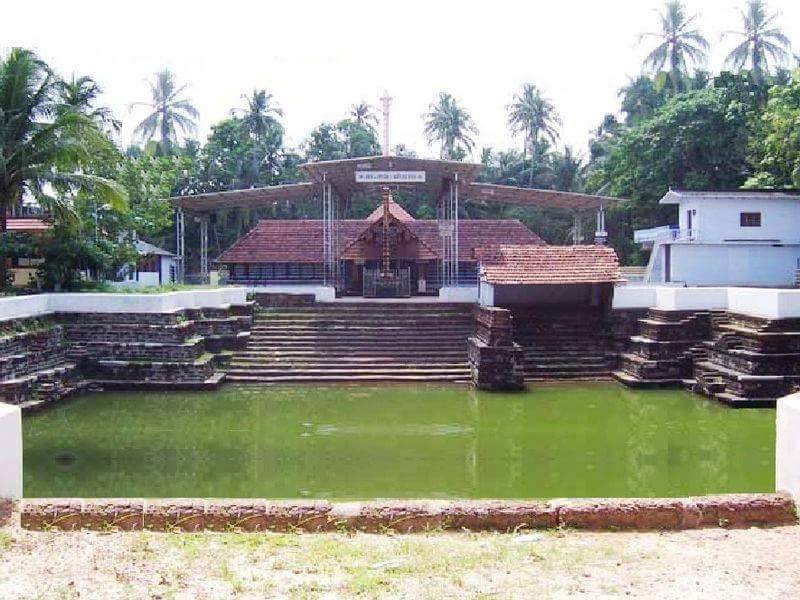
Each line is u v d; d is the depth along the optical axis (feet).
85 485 34.50
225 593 16.44
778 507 21.68
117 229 86.58
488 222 113.09
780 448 23.44
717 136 119.24
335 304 79.66
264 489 34.06
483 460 39.52
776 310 55.62
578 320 73.05
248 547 19.42
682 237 104.73
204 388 60.39
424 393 59.98
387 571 17.76
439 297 87.92
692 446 42.45
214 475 36.37
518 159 180.55
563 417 50.85
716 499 21.84
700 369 59.93
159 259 123.85
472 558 18.58
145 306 61.21
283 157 161.99
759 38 137.59
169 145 159.22
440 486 34.81
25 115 67.41
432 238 109.50
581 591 16.56
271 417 50.72
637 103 151.64
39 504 21.34
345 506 21.72
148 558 18.56
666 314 64.64
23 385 50.96
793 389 53.36
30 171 65.98
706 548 19.39
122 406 54.08
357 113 184.96
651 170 125.49
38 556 18.61
